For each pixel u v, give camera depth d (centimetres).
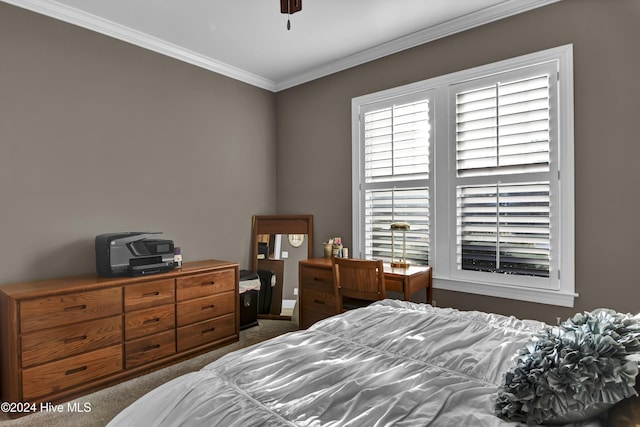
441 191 299
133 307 256
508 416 93
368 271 271
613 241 225
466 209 284
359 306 290
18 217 246
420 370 124
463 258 287
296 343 148
